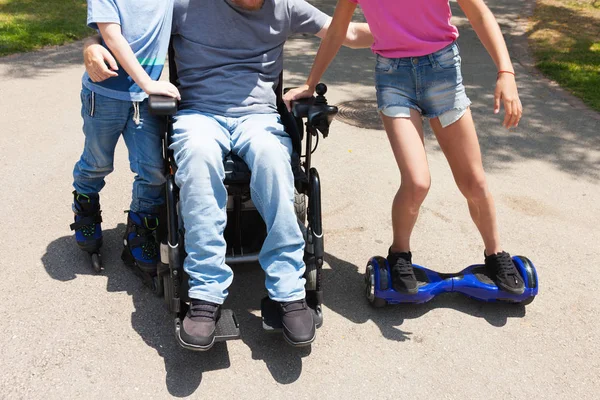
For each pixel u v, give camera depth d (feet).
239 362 8.83
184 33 10.12
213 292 8.54
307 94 9.94
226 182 9.27
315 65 10.12
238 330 8.64
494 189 14.61
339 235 12.41
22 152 15.31
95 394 8.09
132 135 9.98
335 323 9.80
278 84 10.82
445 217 13.16
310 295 9.61
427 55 9.16
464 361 9.08
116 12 9.19
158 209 10.63
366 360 9.00
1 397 7.93
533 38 28.60
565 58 25.23
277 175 8.78
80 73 21.79
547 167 15.89
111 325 9.46
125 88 9.62
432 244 12.16
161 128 10.02
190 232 8.59
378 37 9.45
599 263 11.76
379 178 14.85
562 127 18.45
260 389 8.34
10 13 29.07
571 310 10.37
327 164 15.49
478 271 10.35
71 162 14.89
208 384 8.38
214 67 10.17
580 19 32.68
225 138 9.48
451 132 9.52
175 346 9.09
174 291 8.87
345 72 23.43
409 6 8.92
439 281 10.14
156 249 10.37
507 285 9.95
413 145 9.33
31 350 8.81
